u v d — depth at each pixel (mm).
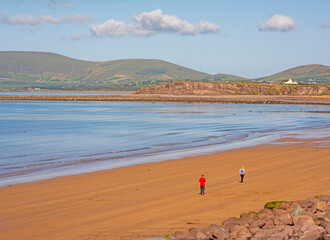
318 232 12398
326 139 52688
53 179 30266
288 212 16266
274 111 136250
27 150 49156
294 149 43344
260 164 34844
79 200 23656
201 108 161375
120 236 17203
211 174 31000
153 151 46188
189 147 48750
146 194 24859
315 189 25000
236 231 14445
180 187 26656
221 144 50656
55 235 17656
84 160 40625
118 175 31344
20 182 29328
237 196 23797
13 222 19609
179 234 15156
